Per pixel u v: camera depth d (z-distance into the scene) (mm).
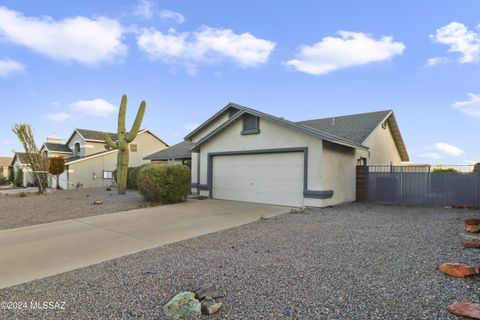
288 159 11750
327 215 9305
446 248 5273
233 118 13266
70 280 4211
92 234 7070
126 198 13758
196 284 3934
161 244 6145
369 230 6973
